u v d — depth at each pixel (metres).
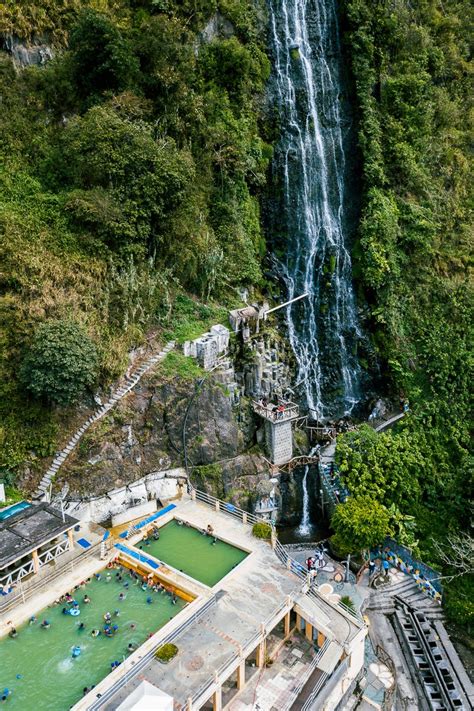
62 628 27.30
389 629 33.56
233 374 40.34
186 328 40.38
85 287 36.25
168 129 43.31
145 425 36.88
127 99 40.81
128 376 37.09
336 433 45.00
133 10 45.16
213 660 24.92
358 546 35.78
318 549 38.09
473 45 64.69
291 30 51.66
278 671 27.69
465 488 42.59
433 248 54.59
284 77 51.25
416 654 32.41
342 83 53.16
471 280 54.47
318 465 42.06
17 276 33.94
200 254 42.81
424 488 43.09
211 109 45.94
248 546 32.75
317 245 50.53
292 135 50.97
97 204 37.12
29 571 29.23
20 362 33.56
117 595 29.44
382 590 35.78
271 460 40.16
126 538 33.53
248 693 26.42
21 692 24.02
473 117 62.19
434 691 30.36
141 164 38.22
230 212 45.72
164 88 42.88
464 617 34.81
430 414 47.12
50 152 40.69
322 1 52.72
